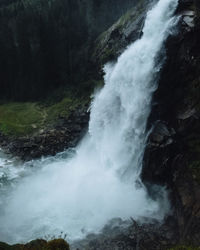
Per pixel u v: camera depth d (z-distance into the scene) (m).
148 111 31.03
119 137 34.16
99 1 62.47
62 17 61.09
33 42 60.03
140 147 31.06
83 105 49.09
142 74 31.58
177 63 28.42
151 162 28.09
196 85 26.98
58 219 26.42
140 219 25.52
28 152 41.34
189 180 24.17
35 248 14.72
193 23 26.95
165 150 27.05
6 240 23.69
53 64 61.09
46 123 49.25
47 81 61.53
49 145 42.41
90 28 62.62
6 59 61.56
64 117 49.03
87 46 61.03
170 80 29.12
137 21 44.00
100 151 37.12
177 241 22.20
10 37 60.78
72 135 44.75
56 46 60.69
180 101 28.41
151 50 31.06
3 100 62.03
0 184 33.28
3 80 62.81
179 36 28.17
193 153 25.34
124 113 34.00
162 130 28.31
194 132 25.98
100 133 38.03
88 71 57.09
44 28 59.66
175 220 24.41
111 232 24.14
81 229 24.83
